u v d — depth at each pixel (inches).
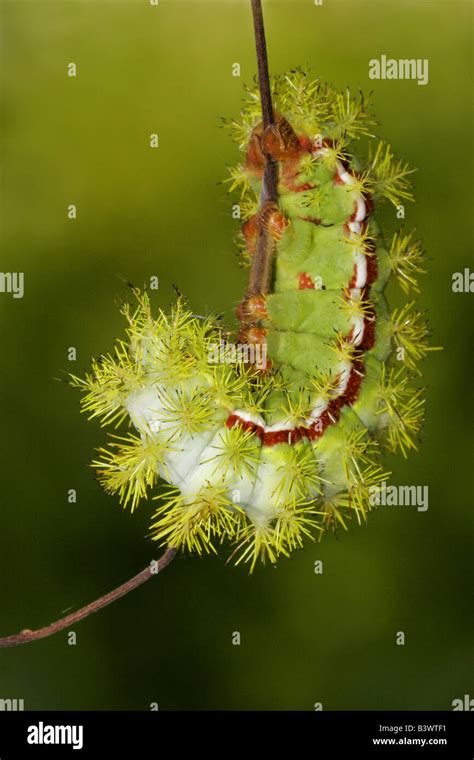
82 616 7.7
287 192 8.3
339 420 8.1
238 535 8.0
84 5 12.0
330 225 8.3
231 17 11.9
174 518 7.9
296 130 8.3
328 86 8.5
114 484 7.9
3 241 11.8
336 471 8.1
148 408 7.9
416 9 12.0
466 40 12.0
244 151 8.5
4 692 11.1
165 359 7.9
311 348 8.2
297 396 8.1
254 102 8.4
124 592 7.7
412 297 11.6
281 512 7.9
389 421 8.3
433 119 11.9
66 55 12.0
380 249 8.4
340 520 8.2
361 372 8.2
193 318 8.0
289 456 8.0
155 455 7.9
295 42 11.9
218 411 7.9
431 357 11.6
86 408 7.9
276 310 8.2
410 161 11.8
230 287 11.6
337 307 8.2
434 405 11.6
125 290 11.7
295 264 8.3
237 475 7.9
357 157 8.4
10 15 12.0
